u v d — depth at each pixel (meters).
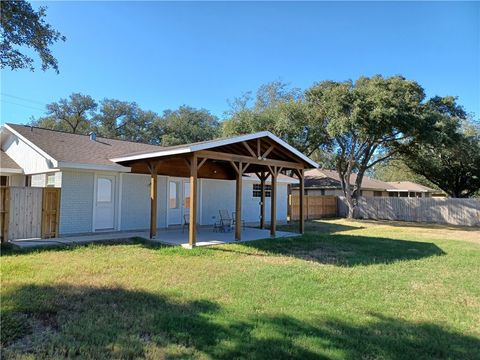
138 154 10.95
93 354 3.20
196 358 3.17
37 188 10.12
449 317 4.50
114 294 5.06
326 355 3.26
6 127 13.91
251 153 11.14
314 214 24.66
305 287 5.70
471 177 28.84
